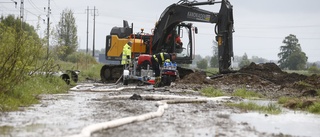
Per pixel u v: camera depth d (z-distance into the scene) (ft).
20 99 70.44
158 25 154.40
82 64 229.66
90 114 58.85
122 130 46.85
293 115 66.44
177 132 46.73
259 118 61.26
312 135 48.88
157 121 54.39
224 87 122.52
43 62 106.11
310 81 126.72
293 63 544.21
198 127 50.65
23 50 76.07
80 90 106.32
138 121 53.57
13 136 42.47
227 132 47.98
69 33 360.07
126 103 74.02
